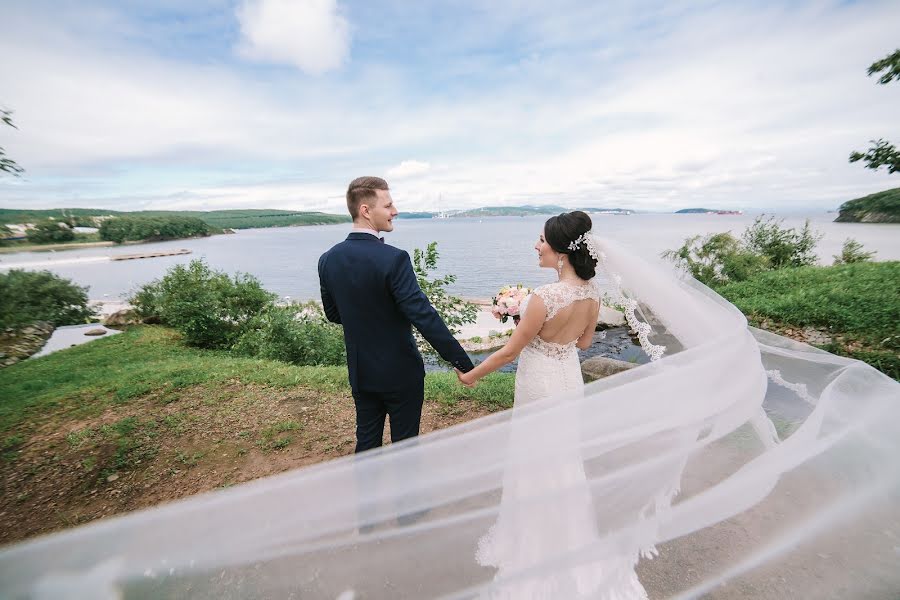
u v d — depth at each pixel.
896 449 1.35
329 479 1.34
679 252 11.31
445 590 1.34
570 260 1.91
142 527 1.11
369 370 2.14
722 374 1.71
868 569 1.25
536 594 1.38
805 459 1.41
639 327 2.04
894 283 6.77
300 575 1.23
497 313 2.39
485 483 1.51
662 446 1.54
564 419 1.61
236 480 3.14
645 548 1.46
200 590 1.12
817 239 12.96
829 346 5.04
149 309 14.69
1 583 0.98
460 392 4.45
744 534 1.38
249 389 5.03
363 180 2.07
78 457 3.53
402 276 2.02
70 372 7.77
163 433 3.90
